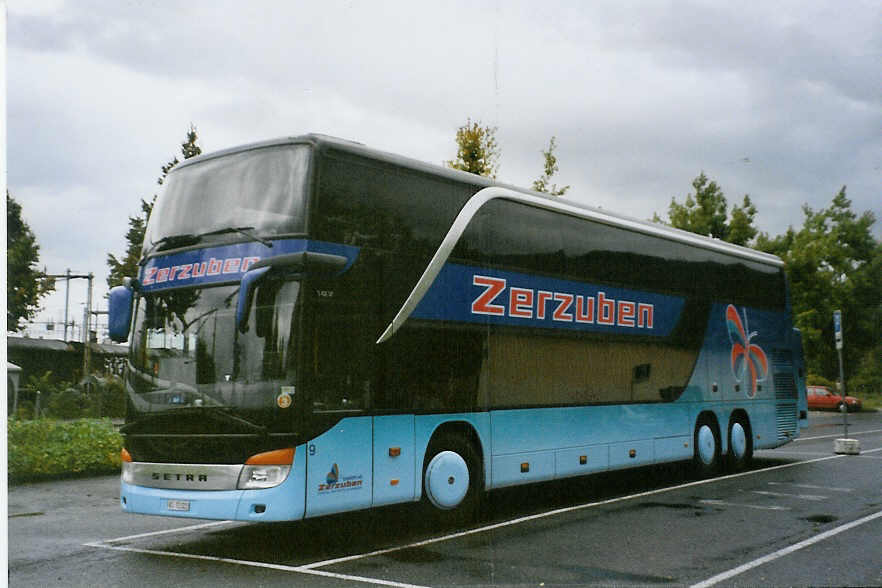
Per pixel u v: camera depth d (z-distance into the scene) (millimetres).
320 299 7875
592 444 11445
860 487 12688
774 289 17156
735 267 15758
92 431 15633
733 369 15234
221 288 7969
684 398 13672
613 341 12125
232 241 8062
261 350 7613
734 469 15016
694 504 10945
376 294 8500
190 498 7566
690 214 36969
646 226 13344
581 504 11055
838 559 7445
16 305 23062
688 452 13648
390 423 8477
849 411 44406
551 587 6484
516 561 7430
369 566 7293
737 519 9664
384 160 8898
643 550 7887
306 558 7695
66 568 7332
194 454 7645
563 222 11477
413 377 8812
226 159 8516
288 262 7621
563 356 11094
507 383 10125
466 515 9414
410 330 8844
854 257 29531
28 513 10781
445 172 9750
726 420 14812
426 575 6914
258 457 7414
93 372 29094
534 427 10461
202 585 6629
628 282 12617
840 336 19328
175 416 7781
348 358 8094
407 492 8594
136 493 7895
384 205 8766
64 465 14516
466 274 9711
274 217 7980
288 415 7492
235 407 7559
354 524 9648
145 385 8094
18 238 20281
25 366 26797
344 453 7922
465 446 9477
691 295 14172
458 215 9758
